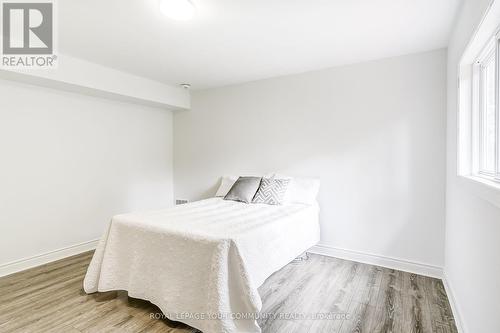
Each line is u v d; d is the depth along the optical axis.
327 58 2.99
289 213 2.72
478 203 1.55
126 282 2.23
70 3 1.95
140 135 4.19
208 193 4.33
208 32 2.39
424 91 2.77
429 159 2.76
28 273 2.82
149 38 2.52
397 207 2.93
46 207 3.14
